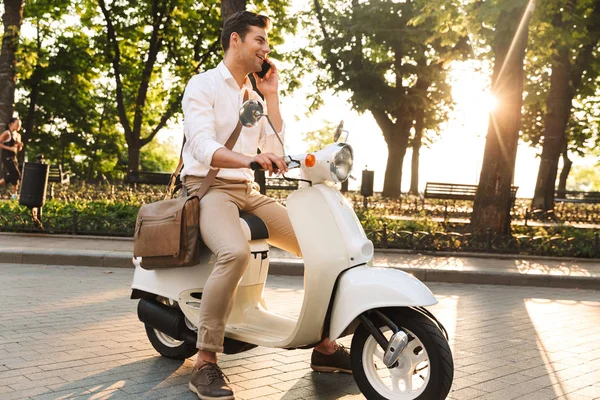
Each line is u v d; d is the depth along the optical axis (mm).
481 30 13234
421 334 3125
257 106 3205
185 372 4020
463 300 7035
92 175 46562
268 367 4219
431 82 27859
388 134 29672
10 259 8656
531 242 10297
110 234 10547
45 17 32125
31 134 37719
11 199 14250
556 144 20703
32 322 5293
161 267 3820
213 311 3459
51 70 33875
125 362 4215
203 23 29766
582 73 20984
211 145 3441
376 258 9234
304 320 3348
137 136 30094
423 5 14258
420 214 17516
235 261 3436
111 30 29438
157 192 18625
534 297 7379
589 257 9945
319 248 3338
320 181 3465
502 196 12047
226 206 3635
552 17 14344
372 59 29891
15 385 3695
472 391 3826
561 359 4617
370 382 3359
